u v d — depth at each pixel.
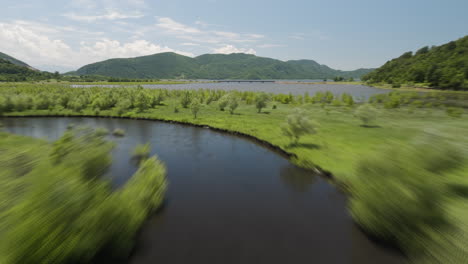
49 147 14.93
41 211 8.64
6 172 11.29
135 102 71.25
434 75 133.62
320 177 22.56
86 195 10.08
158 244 12.66
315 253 12.07
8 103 60.62
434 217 11.09
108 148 15.38
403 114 54.44
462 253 9.83
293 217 15.64
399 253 11.62
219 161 27.64
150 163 18.28
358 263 11.19
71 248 8.99
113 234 10.91
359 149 27.94
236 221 15.14
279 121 49.91
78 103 64.38
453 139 29.70
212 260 11.57
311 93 144.62
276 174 23.56
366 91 145.50
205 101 86.31
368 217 13.09
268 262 11.48
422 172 11.80
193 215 15.79
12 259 7.88
